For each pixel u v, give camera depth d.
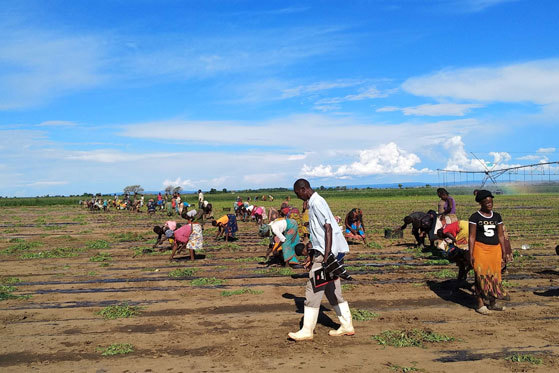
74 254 13.10
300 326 5.97
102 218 32.25
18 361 4.86
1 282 9.19
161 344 5.32
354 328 5.84
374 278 8.99
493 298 6.48
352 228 14.06
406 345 5.13
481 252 6.43
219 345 5.25
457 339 5.34
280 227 10.38
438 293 7.73
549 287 8.05
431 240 12.54
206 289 8.31
